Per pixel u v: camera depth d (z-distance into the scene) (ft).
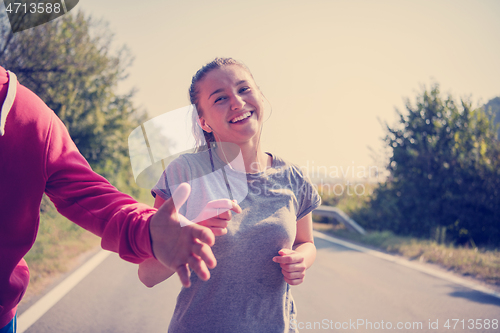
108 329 9.68
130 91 32.81
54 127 2.82
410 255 20.13
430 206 26.68
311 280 14.65
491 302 11.97
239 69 4.04
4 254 2.83
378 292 13.12
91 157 31.30
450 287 13.87
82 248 20.59
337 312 11.09
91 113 30.89
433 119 27.66
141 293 12.62
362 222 31.76
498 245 24.09
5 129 2.62
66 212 2.65
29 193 2.71
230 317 3.84
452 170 26.32
